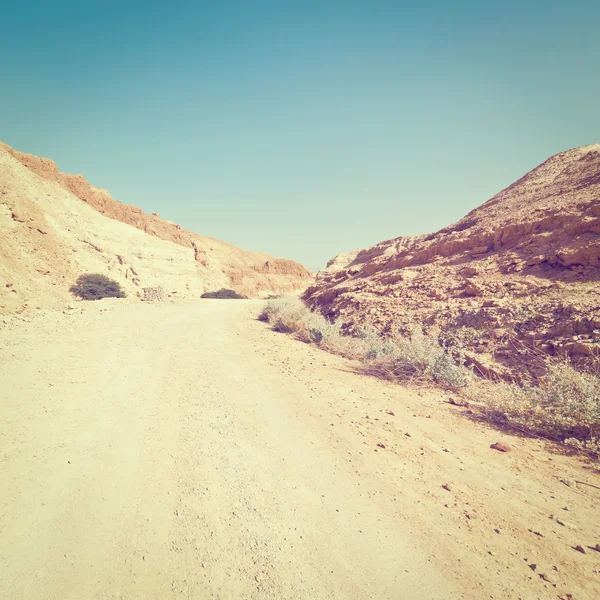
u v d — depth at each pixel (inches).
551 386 248.4
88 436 185.3
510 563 116.3
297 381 312.2
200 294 1699.1
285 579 105.4
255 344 476.7
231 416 223.8
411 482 161.6
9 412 204.4
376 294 615.2
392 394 289.7
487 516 140.1
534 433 219.3
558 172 804.0
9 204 854.5
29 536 116.1
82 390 249.4
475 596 103.1
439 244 701.3
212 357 381.1
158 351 387.2
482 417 244.4
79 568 105.5
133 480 150.0
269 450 183.8
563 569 114.6
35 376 268.5
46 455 164.4
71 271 938.7
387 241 1489.9
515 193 827.4
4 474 147.4
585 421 209.6
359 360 404.5
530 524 136.3
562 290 386.9
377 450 190.5
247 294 2851.9
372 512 139.3
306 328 553.6
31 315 546.0
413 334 393.7
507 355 325.1
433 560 116.2
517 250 528.4
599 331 290.5
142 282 1333.7
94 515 127.7
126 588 99.9
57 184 1585.9
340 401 266.4
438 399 280.5
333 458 179.6
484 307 413.4
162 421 209.9
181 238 2810.0
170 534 121.0
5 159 1164.5
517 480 167.0
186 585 101.7
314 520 132.5
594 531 133.5
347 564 112.7
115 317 601.6
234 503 139.4
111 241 1449.3
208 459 170.6
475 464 180.5
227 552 114.6
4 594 95.2
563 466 181.3
